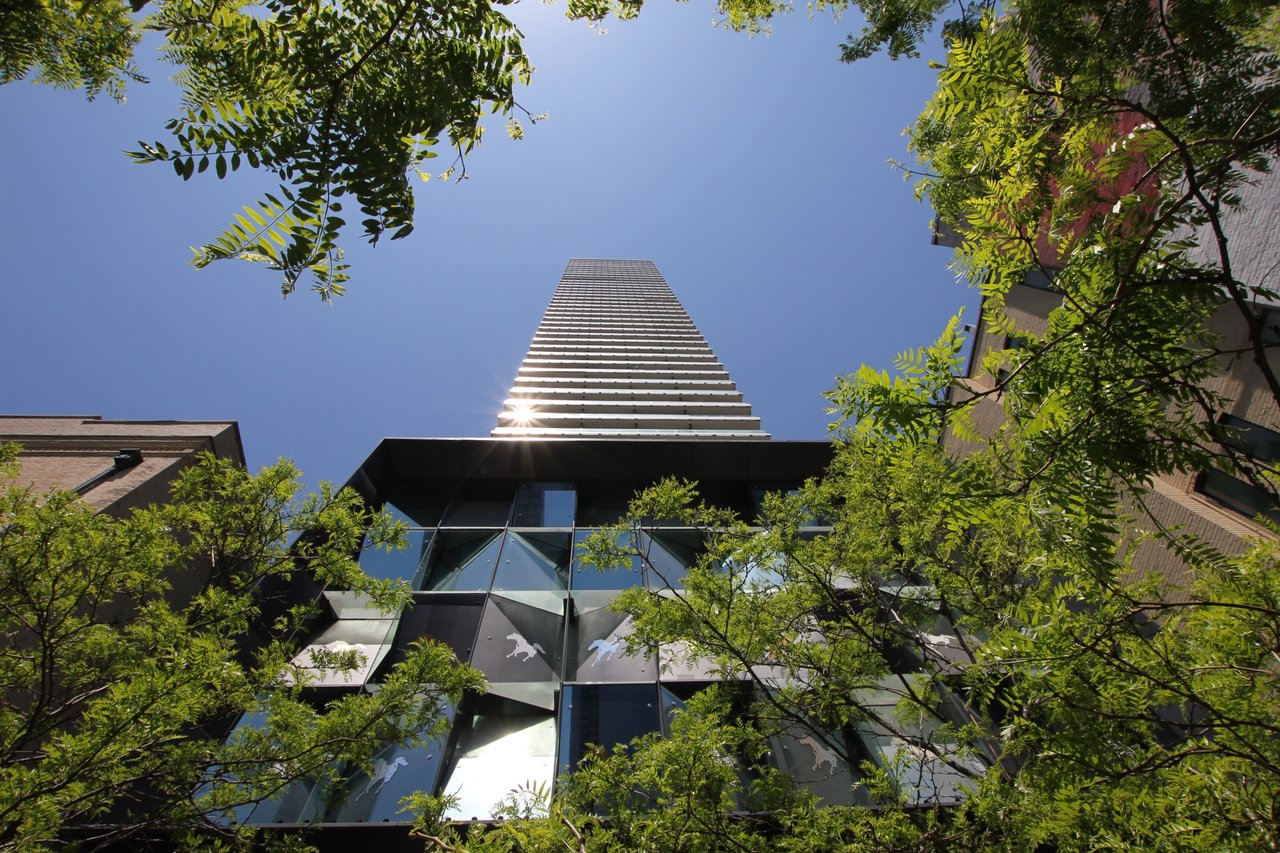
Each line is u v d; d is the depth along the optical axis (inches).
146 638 291.0
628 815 250.5
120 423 655.8
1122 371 100.4
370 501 636.7
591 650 496.1
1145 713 159.6
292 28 100.2
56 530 255.9
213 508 356.8
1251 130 105.7
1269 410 356.8
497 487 688.4
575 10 176.4
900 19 258.7
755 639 331.0
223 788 280.7
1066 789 161.6
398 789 382.9
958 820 223.8
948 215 182.9
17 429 629.6
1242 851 134.8
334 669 366.6
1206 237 343.9
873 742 419.5
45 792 201.6
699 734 261.9
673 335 1951.3
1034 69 138.4
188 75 99.0
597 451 704.4
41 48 121.8
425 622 513.7
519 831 223.5
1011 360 111.3
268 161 98.0
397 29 108.3
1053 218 110.2
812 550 370.3
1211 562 134.4
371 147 102.3
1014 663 154.6
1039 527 98.9
